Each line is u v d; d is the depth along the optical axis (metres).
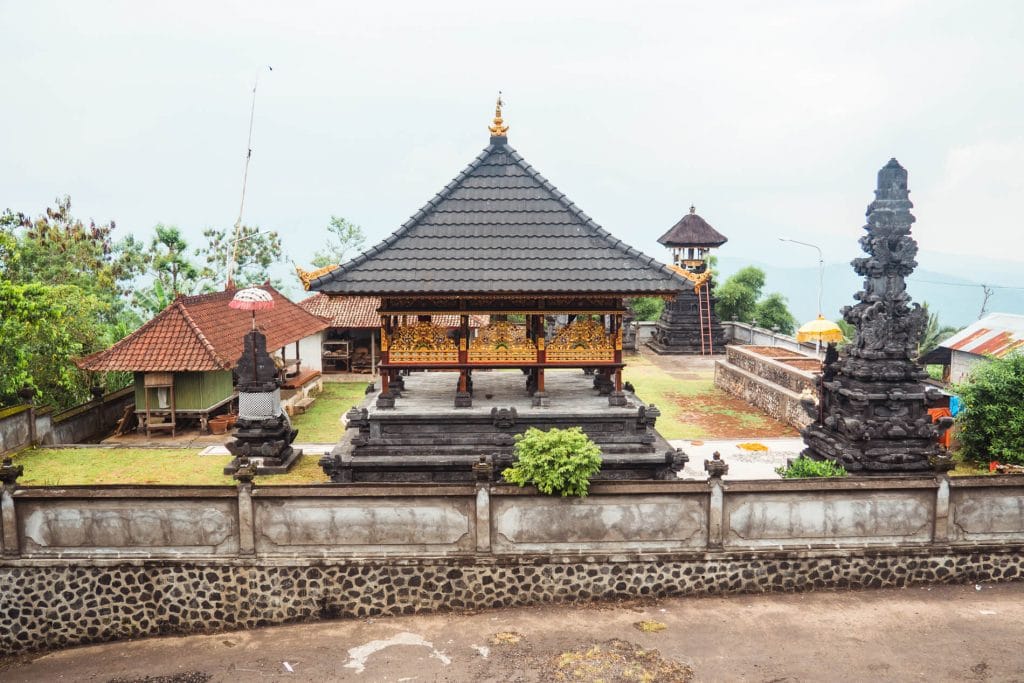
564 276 14.03
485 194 15.38
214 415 23.23
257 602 11.70
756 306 51.38
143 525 11.60
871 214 15.70
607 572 11.91
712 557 11.93
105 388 24.80
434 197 15.24
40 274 29.84
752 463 19.77
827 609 11.60
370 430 14.44
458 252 14.46
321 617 11.77
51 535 11.59
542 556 11.78
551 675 10.14
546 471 11.48
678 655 10.51
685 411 26.95
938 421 16.16
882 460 15.27
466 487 11.64
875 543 12.15
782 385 26.77
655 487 11.74
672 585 11.99
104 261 35.50
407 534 11.71
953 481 12.09
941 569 12.25
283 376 25.98
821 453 16.62
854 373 15.74
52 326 20.92
